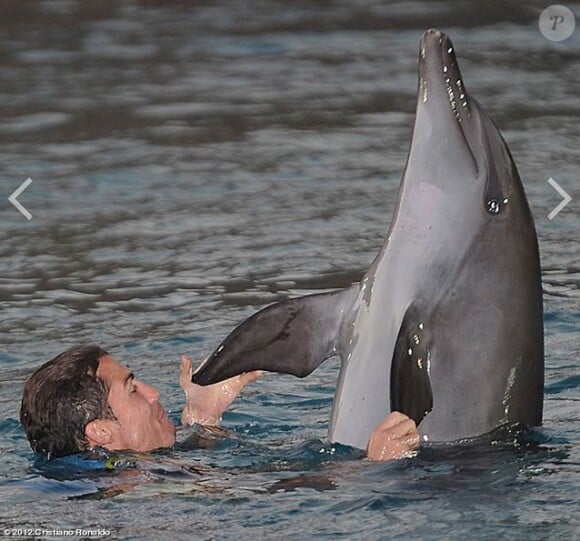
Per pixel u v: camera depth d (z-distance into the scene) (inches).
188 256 1286.9
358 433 746.2
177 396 940.0
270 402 920.9
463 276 735.1
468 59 2047.2
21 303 1170.6
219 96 1867.6
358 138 1676.9
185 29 2237.9
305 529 645.9
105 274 1245.7
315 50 2117.4
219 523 657.6
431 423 738.8
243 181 1528.1
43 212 1437.0
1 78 1966.0
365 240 1318.9
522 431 748.0
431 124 739.4
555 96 1843.0
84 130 1723.7
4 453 802.8
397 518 654.5
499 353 741.3
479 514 656.4
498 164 742.5
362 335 752.3
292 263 1258.0
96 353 791.7
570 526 637.3
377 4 2384.4
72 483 727.7
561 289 1157.1
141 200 1469.0
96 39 2174.0
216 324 1104.8
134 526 656.4
